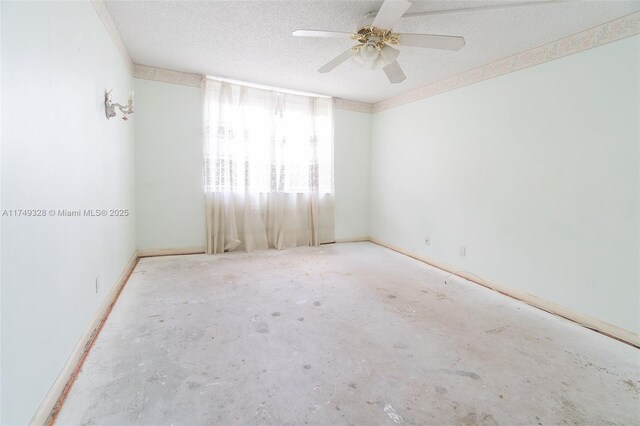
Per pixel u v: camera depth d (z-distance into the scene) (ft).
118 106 7.34
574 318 7.54
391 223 14.56
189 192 12.19
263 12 7.08
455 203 10.99
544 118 8.13
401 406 4.50
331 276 10.36
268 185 13.48
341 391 4.79
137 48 9.34
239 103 12.52
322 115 14.46
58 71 4.56
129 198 10.14
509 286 9.11
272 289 9.01
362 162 15.89
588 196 7.28
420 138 12.62
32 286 3.77
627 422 4.29
